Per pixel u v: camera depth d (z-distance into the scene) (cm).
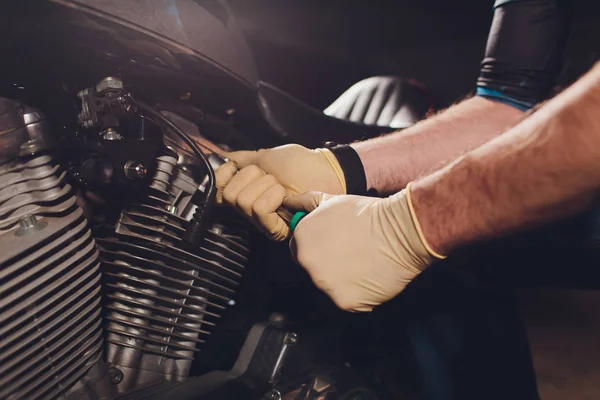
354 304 68
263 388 84
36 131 61
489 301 106
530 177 52
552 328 204
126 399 70
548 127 51
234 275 83
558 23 103
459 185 58
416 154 97
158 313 76
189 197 76
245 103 87
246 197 75
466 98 118
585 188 51
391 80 149
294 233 72
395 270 66
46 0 55
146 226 70
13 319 57
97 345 70
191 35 67
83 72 67
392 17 752
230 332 96
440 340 104
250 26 688
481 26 732
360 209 69
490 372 102
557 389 160
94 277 67
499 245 100
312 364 94
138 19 61
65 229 62
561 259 98
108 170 65
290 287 101
